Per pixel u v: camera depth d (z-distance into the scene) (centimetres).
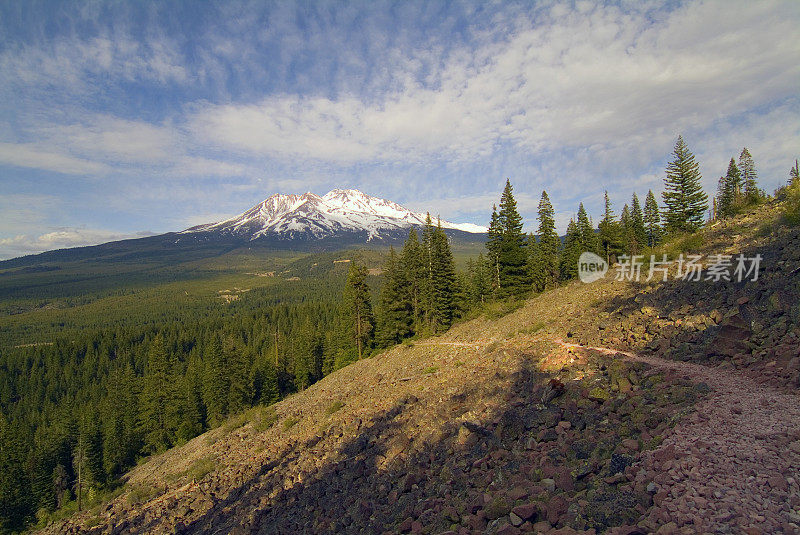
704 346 1617
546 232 6662
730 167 7019
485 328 4456
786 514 650
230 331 14738
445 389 2295
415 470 1525
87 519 2992
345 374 4831
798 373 1156
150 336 15300
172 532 2075
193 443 5375
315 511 1639
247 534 1711
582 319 2891
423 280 5916
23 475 5722
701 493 748
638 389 1363
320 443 2378
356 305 6197
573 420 1337
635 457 955
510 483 1101
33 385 12694
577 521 804
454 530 984
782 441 859
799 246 2055
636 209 7850
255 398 7300
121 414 7562
